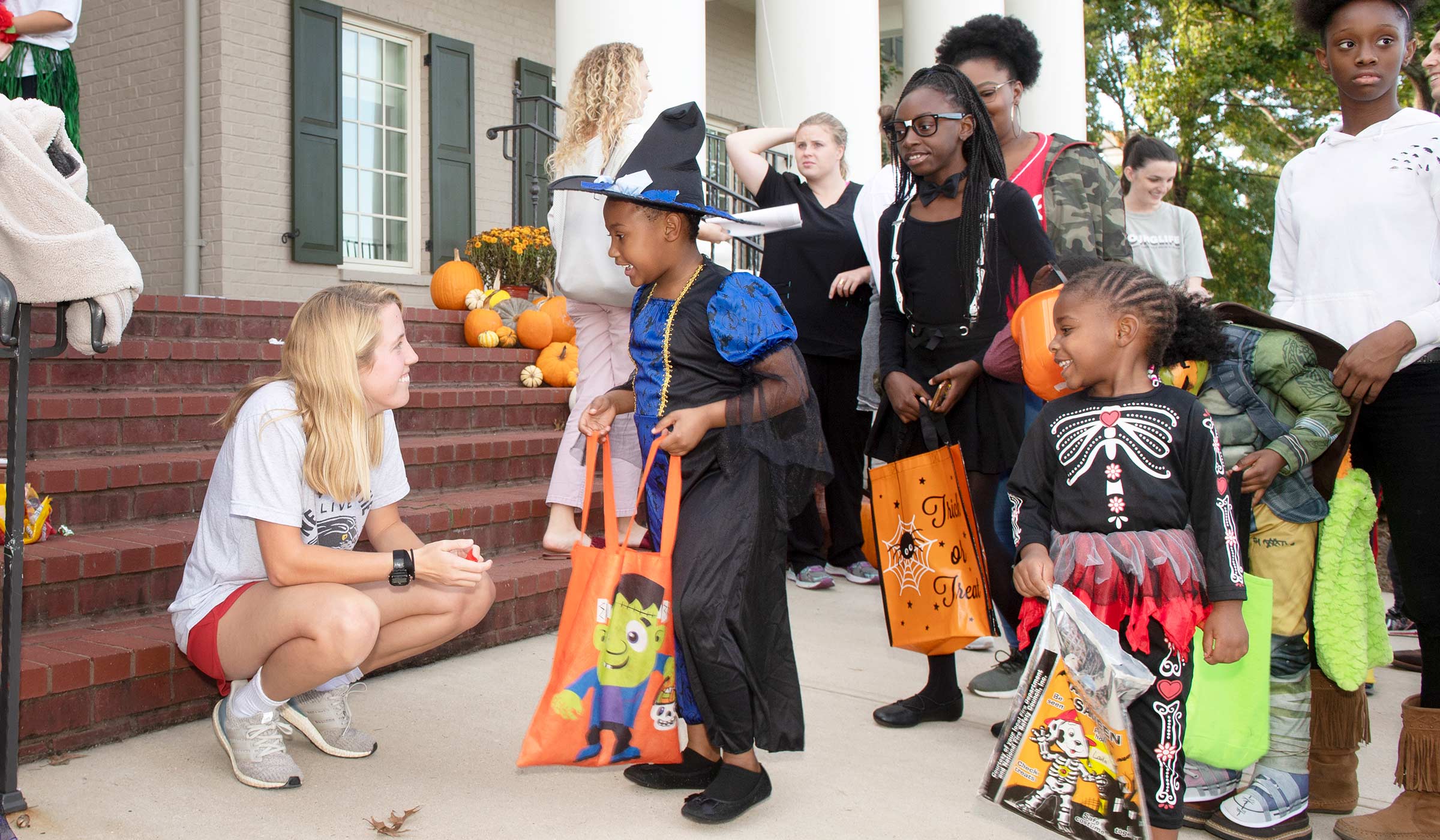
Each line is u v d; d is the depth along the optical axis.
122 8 8.18
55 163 2.41
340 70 8.46
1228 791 2.64
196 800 2.59
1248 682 2.43
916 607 3.16
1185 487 2.27
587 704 2.49
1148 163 5.82
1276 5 12.94
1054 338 2.46
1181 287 2.66
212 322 4.93
